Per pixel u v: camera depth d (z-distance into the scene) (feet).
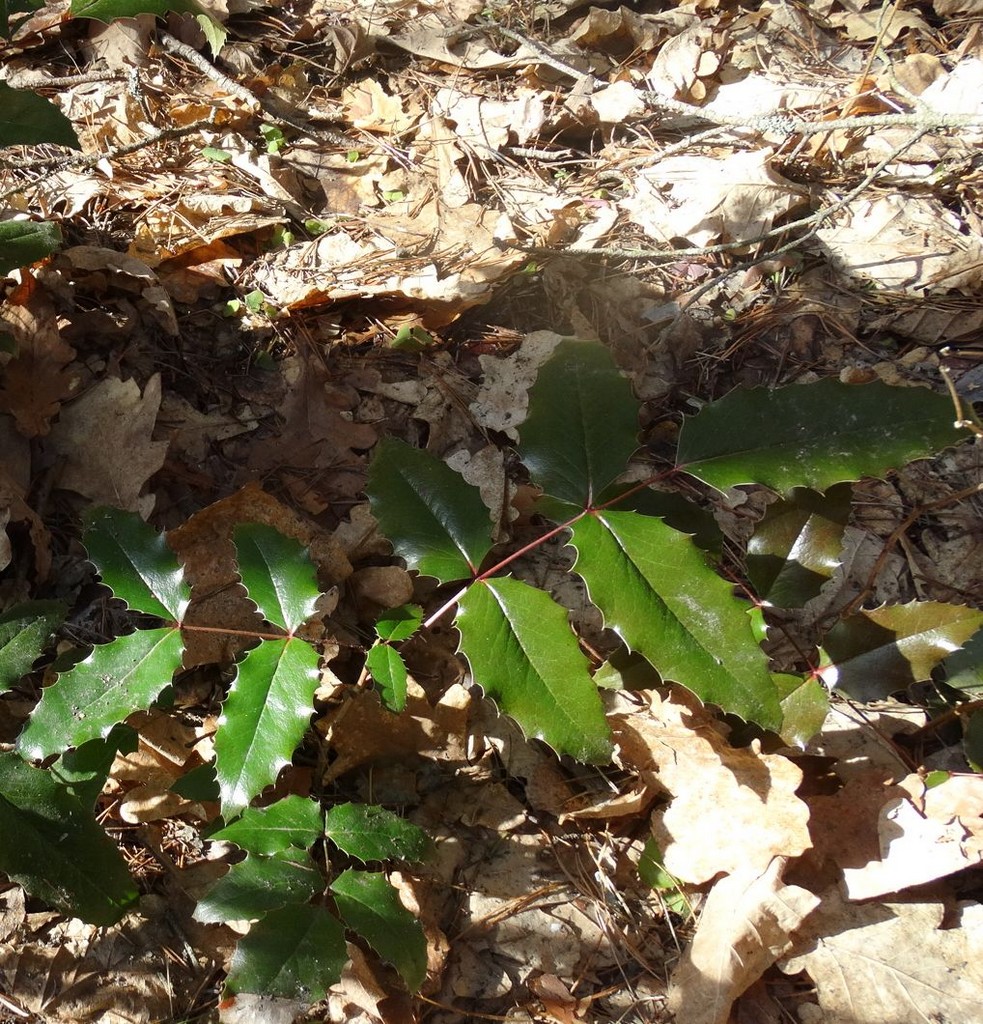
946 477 1.43
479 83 2.00
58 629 1.29
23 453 1.37
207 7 2.02
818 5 2.17
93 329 1.50
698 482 1.43
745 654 0.96
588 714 0.98
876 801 1.13
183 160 1.77
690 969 1.06
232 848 1.18
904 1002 1.05
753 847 1.08
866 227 1.68
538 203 1.75
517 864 1.17
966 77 1.91
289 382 1.51
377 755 1.23
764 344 1.56
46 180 1.68
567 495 1.01
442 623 1.32
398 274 1.59
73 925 1.12
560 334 1.56
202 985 1.10
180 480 1.41
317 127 1.92
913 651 1.09
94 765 1.08
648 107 1.93
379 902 1.01
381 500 1.04
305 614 1.03
